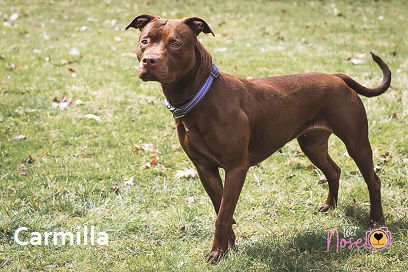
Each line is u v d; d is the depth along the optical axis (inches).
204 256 219.1
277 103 217.9
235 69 457.7
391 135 338.6
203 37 562.3
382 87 241.3
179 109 201.2
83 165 305.3
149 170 301.3
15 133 345.4
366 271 205.0
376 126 349.1
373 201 239.0
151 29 192.2
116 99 398.6
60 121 362.3
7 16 666.8
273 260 211.5
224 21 619.2
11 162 307.0
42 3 753.0
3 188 278.8
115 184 285.9
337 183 254.7
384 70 242.8
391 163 301.7
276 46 526.9
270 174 297.6
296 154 318.7
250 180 289.1
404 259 210.8
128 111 380.8
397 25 606.5
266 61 478.9
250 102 211.5
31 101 390.6
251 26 605.0
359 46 525.0
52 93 410.6
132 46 540.4
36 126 354.9
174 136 346.6
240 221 249.8
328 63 474.3
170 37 188.4
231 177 204.8
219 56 496.1
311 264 210.1
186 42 190.5
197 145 206.7
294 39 551.8
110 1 754.8
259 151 221.0
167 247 226.7
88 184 283.9
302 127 229.5
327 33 574.2
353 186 277.3
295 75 230.4
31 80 435.5
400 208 255.0
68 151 323.3
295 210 259.0
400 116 362.6
